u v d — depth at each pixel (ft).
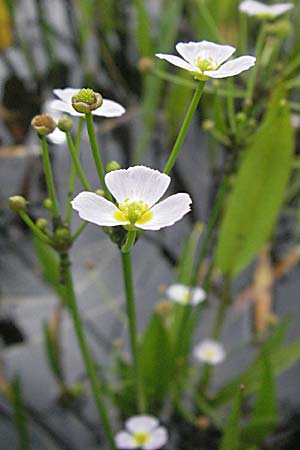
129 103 1.21
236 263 0.73
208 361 0.75
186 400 0.78
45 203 0.54
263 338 0.83
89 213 0.46
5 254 0.94
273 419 0.67
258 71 0.77
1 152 1.08
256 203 0.69
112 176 0.47
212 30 0.80
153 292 0.89
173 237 0.97
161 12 1.27
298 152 1.05
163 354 0.69
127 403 0.73
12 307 0.87
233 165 0.67
